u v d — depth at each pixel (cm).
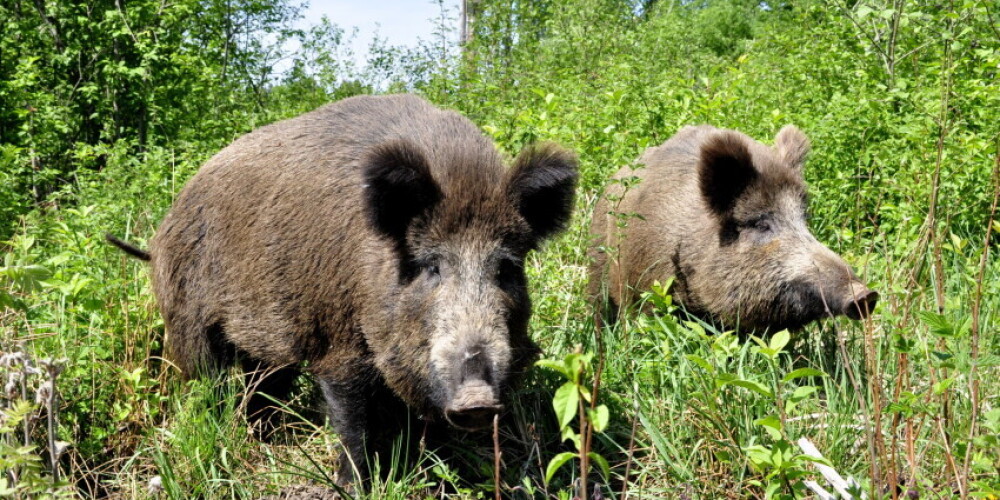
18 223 947
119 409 491
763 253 591
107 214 759
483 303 405
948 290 593
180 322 549
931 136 730
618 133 769
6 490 290
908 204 670
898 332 368
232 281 514
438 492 439
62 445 317
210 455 462
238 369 555
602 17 1673
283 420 519
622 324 573
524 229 433
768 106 982
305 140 508
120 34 1457
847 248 692
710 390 432
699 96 920
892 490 329
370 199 415
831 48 1032
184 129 1450
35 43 1545
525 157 440
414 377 422
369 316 439
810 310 575
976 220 701
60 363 320
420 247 420
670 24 1880
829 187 753
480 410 371
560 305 618
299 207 483
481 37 1608
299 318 477
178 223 549
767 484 363
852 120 795
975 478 345
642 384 496
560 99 976
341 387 462
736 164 598
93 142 1600
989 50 755
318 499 444
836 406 459
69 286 509
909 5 864
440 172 443
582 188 758
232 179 527
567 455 254
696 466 431
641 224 646
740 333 624
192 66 1480
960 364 321
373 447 471
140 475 466
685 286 627
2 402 327
